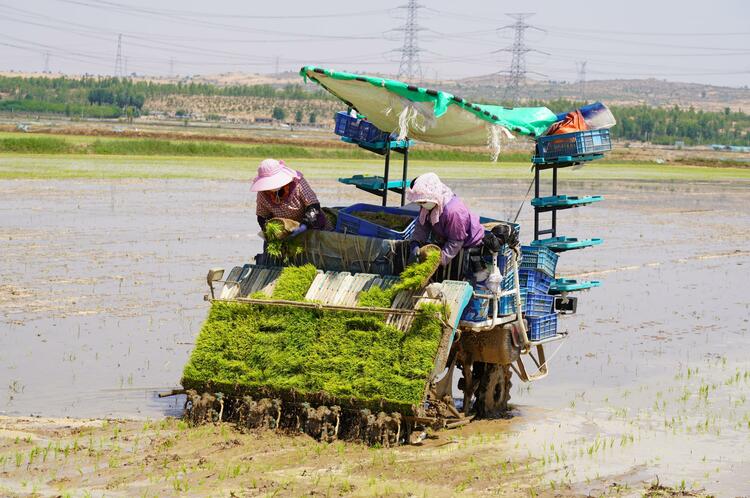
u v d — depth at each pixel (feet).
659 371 51.90
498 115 42.19
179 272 75.25
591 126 44.75
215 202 130.62
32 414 39.91
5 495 30.04
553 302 44.32
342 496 30.76
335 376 36.94
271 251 40.60
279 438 36.65
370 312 37.40
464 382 41.88
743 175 286.25
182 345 52.90
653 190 198.80
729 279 84.79
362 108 40.78
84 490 30.71
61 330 54.90
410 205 43.14
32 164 182.29
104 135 311.47
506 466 35.01
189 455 34.55
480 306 38.34
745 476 34.99
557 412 43.55
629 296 74.54
